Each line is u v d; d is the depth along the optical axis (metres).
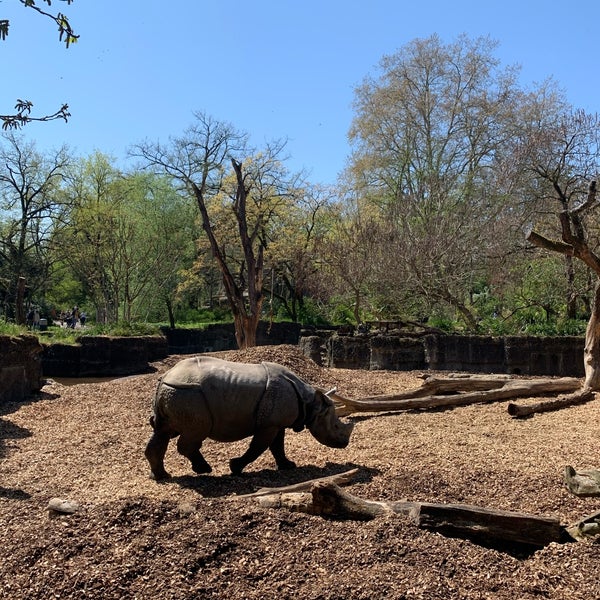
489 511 5.31
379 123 32.03
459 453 8.10
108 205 35.12
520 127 28.48
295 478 7.06
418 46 31.06
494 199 25.86
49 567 4.61
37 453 8.52
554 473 7.09
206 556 4.75
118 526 5.16
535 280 22.88
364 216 30.91
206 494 6.50
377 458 7.89
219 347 32.38
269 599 4.30
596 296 12.52
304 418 7.42
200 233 39.97
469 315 21.77
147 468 7.68
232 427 6.98
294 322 32.16
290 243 34.41
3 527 5.61
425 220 24.97
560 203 22.66
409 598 4.34
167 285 37.31
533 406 10.94
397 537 5.12
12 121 5.64
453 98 30.55
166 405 6.80
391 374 15.89
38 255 37.91
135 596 4.30
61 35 5.04
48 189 36.50
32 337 13.51
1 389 12.45
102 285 35.62
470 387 12.36
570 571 4.82
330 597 4.32
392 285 22.59
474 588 4.54
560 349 16.72
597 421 10.20
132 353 21.00
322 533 5.21
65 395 13.30
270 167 33.84
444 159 31.22
